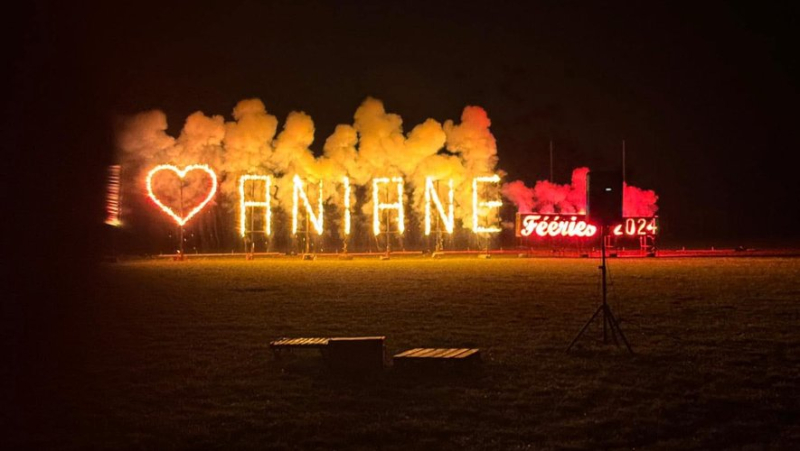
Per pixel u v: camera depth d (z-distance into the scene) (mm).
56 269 43469
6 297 29938
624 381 13805
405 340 18531
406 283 34031
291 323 21797
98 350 17922
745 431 10852
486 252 60500
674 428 11031
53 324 22328
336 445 10492
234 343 18578
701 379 13867
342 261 54406
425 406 12297
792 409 11883
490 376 14344
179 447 10578
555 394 12977
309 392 13383
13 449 10625
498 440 10586
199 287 33688
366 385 13805
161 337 19719
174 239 70250
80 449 10586
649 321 21016
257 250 74500
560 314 22859
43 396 13508
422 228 66750
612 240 63625
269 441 10742
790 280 32812
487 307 24719
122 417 12086
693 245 75938
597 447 10281
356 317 22781
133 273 43125
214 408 12500
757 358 15625
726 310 23094
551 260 52125
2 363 16469
